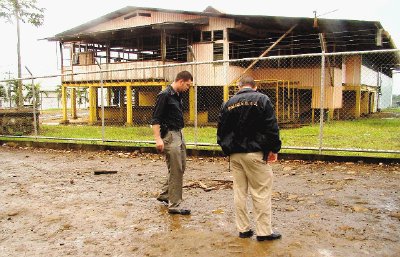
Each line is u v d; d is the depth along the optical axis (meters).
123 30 19.81
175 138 4.92
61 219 4.96
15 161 9.74
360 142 11.34
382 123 18.84
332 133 14.07
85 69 21.98
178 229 4.49
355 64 22.92
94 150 10.99
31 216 5.12
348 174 7.19
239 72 20.28
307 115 20.84
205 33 20.17
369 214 4.87
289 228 4.41
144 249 3.93
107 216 5.05
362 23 16.77
